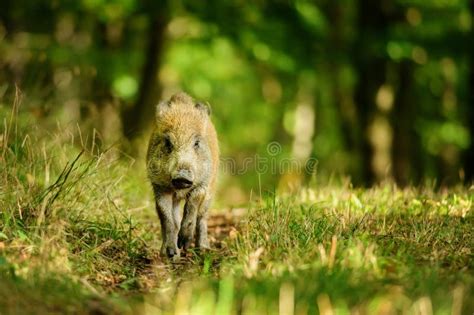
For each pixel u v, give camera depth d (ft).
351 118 85.66
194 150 32.24
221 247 34.99
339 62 78.64
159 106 33.71
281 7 78.48
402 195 40.73
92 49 76.38
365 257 25.35
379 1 75.61
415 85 92.38
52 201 30.66
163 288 26.55
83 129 49.11
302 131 118.52
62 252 27.27
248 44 79.00
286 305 21.72
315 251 26.61
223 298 22.49
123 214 34.37
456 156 102.58
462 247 28.60
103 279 28.35
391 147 81.30
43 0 78.43
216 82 93.30
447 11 77.41
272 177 88.53
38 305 22.53
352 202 36.65
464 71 89.61
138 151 57.52
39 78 55.11
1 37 67.46
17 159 34.47
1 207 30.22
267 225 30.78
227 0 76.48
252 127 124.16
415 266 25.46
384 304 21.88
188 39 85.15
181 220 35.68
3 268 24.68
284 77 100.83
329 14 87.81
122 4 73.15
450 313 21.54
